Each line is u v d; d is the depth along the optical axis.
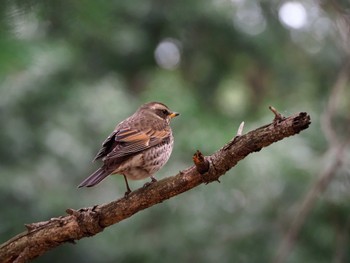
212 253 13.19
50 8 7.84
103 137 15.48
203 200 13.70
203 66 18.75
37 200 14.51
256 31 18.22
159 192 7.01
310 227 12.66
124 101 16.06
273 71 18.77
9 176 14.43
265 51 18.34
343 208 12.37
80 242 14.39
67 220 7.14
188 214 13.74
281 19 18.11
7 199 14.40
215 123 14.34
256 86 18.95
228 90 18.88
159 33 17.88
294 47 18.48
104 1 8.30
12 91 15.05
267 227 13.12
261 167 12.99
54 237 7.14
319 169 12.77
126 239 14.06
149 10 17.36
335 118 13.77
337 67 17.78
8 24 7.55
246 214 13.35
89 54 16.97
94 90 16.08
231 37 18.11
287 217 12.98
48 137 15.21
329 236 12.57
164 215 13.98
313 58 18.20
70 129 15.44
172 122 14.03
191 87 17.78
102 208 7.12
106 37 9.51
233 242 13.16
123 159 8.30
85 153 15.50
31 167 14.92
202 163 6.76
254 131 6.59
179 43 18.44
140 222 14.06
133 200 7.07
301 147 13.16
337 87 11.60
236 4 18.00
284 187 13.15
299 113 6.39
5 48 7.75
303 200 11.96
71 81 15.75
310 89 17.95
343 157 11.42
